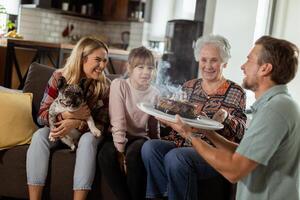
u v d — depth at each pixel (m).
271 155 1.40
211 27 4.69
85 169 2.06
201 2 4.78
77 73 2.25
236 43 4.22
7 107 2.32
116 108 2.16
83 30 6.45
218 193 2.14
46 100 2.30
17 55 4.09
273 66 1.46
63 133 2.13
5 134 2.26
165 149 2.09
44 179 2.13
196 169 1.99
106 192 2.14
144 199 2.16
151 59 2.21
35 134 2.20
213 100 2.19
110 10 6.38
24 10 5.33
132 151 2.09
